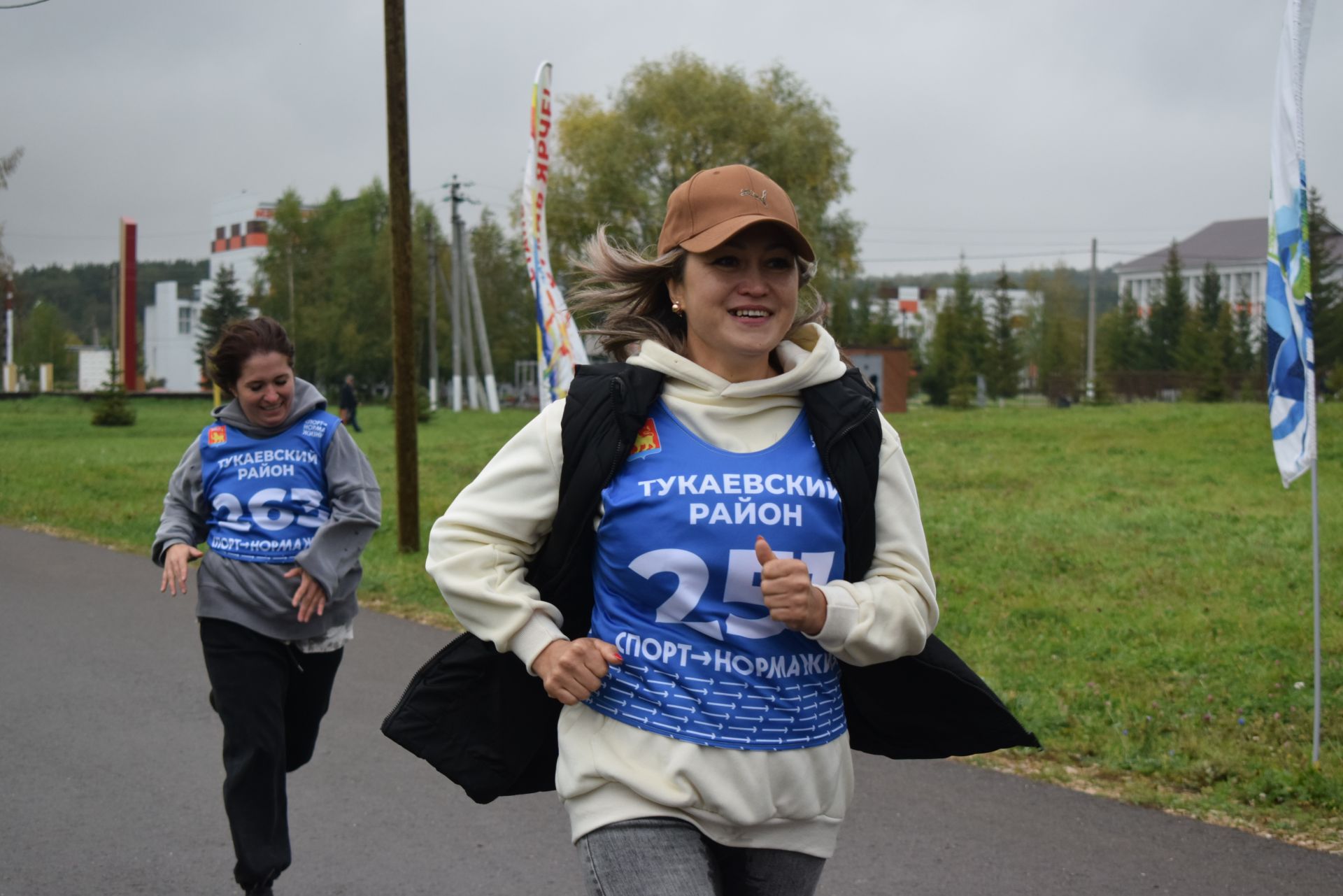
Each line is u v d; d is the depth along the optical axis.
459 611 2.26
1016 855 4.32
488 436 32.22
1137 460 21.53
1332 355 66.38
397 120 10.95
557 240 45.16
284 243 82.69
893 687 2.43
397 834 4.56
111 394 38.72
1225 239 152.25
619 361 2.45
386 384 81.25
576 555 2.24
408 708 2.44
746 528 2.14
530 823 4.68
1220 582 9.97
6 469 20.88
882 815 4.73
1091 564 10.88
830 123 45.62
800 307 2.46
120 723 5.88
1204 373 65.62
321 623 3.81
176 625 8.11
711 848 2.21
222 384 3.92
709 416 2.21
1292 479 5.21
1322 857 4.31
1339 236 67.69
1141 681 6.73
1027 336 111.62
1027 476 19.02
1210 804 4.82
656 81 44.53
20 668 6.95
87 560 10.92
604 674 2.12
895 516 2.26
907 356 46.16
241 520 3.79
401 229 10.97
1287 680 6.69
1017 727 2.43
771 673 2.16
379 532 12.81
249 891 3.59
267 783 3.63
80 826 4.57
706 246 2.15
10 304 84.44
